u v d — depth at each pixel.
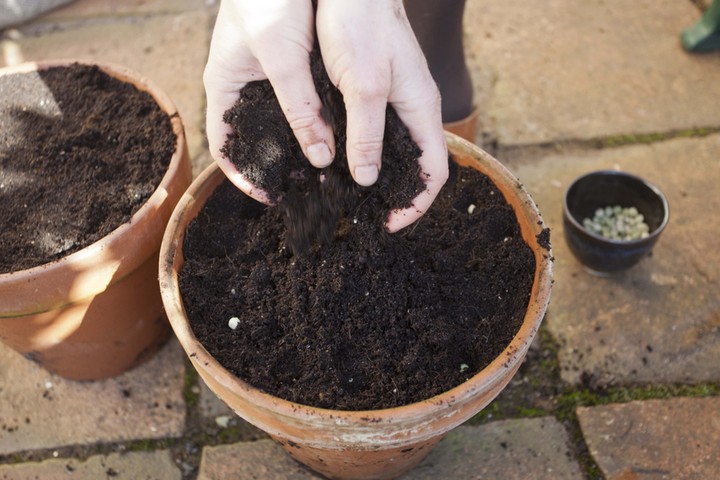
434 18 0.76
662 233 0.84
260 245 0.64
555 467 0.71
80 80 0.76
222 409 0.75
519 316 0.60
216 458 0.72
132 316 0.71
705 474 0.69
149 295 0.71
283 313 0.61
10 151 0.71
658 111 0.95
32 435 0.73
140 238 0.66
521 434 0.72
